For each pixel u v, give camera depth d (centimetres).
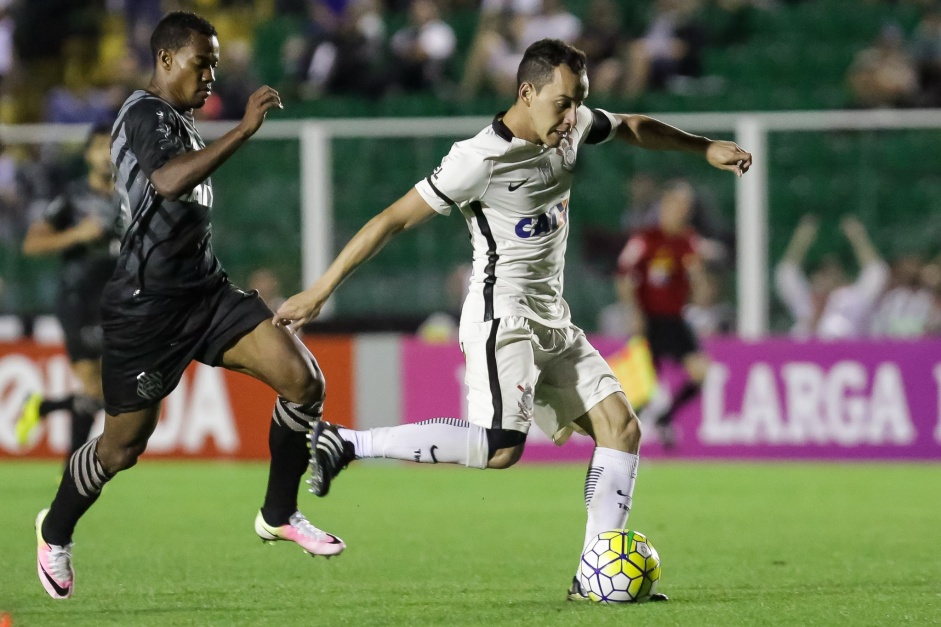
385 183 4272
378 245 1769
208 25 1786
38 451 4078
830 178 4222
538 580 2067
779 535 2622
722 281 4259
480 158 1756
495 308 1803
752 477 3647
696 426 4022
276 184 4331
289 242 4331
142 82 5447
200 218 1769
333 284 1750
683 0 5547
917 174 4200
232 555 2345
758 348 3991
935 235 4212
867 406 3944
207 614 1742
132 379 1780
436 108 4997
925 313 4225
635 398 3741
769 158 4234
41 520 1822
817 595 1889
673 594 1903
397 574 2133
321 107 5062
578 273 4362
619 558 1806
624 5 5612
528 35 5366
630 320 4212
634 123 1969
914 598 1861
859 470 3794
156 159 1670
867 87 4862
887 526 2748
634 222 4316
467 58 5581
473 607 1789
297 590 1962
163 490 3381
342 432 1739
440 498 3275
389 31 5681
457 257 4312
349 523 2817
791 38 5525
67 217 3072
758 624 1645
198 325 1783
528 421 1798
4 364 4066
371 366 4028
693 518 2877
